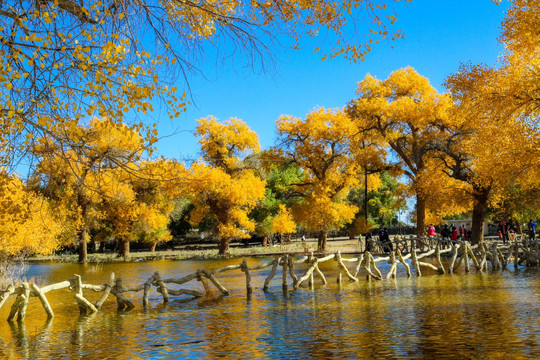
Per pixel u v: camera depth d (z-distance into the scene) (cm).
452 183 3597
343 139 4356
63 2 686
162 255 4856
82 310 1305
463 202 3572
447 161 3628
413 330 898
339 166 4534
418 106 3912
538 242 2334
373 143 4297
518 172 2542
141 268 3141
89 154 761
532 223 3619
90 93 688
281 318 1100
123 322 1130
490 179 3128
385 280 1873
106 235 5197
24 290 1195
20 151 716
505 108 2372
